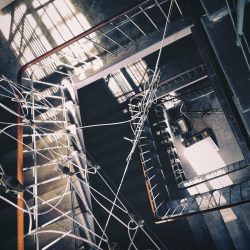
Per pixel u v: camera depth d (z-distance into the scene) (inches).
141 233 205.2
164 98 280.2
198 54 233.5
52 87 198.8
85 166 141.1
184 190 244.4
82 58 204.4
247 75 82.9
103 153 231.8
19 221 98.9
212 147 276.4
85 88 248.1
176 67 237.1
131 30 191.6
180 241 203.9
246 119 85.4
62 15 205.3
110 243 106.6
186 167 279.6
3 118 180.5
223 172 256.5
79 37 138.8
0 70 217.2
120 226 204.1
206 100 289.0
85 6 201.2
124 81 241.0
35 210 101.9
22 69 142.0
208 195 196.1
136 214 205.0
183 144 287.6
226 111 131.2
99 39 198.7
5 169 153.1
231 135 274.2
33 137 119.5
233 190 183.0
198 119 292.8
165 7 179.9
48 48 211.0
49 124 171.0
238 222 217.0
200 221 205.9
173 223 207.2
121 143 232.1
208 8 82.0
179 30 156.6
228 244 200.7
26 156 157.8
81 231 127.0
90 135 242.5
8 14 214.2
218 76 85.5
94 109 248.5
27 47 214.1
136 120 232.4
